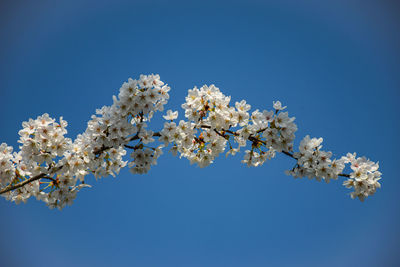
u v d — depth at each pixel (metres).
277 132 2.02
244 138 2.04
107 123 2.04
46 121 2.02
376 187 2.03
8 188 2.02
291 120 2.01
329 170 2.03
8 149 2.04
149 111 2.04
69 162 2.04
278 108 2.02
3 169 2.02
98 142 2.04
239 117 2.04
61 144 2.02
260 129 2.04
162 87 2.06
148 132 2.05
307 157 2.02
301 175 2.05
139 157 2.06
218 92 2.04
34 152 2.01
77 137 2.05
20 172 2.04
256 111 2.04
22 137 2.02
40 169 2.03
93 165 2.05
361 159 2.03
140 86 2.03
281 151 2.04
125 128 2.03
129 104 2.02
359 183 2.03
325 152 2.02
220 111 2.04
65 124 2.03
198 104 2.04
